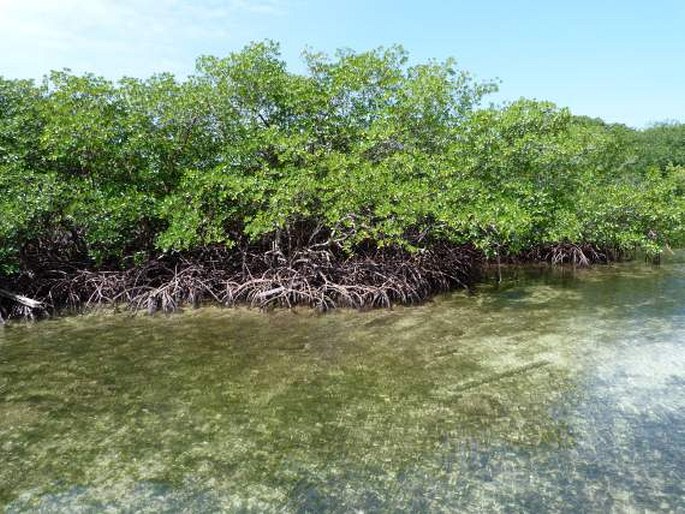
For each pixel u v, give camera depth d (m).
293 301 14.82
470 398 8.30
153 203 14.30
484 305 14.56
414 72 17.34
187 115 14.66
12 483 6.29
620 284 17.09
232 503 5.79
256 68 15.73
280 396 8.62
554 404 7.99
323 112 16.03
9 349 11.30
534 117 16.75
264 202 14.80
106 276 15.43
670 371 9.16
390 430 7.34
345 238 15.27
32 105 14.16
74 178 14.18
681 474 6.09
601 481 6.00
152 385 9.20
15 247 13.91
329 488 6.00
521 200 16.64
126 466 6.62
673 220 19.20
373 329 12.36
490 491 5.86
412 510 5.56
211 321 13.38
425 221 15.62
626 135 33.22
